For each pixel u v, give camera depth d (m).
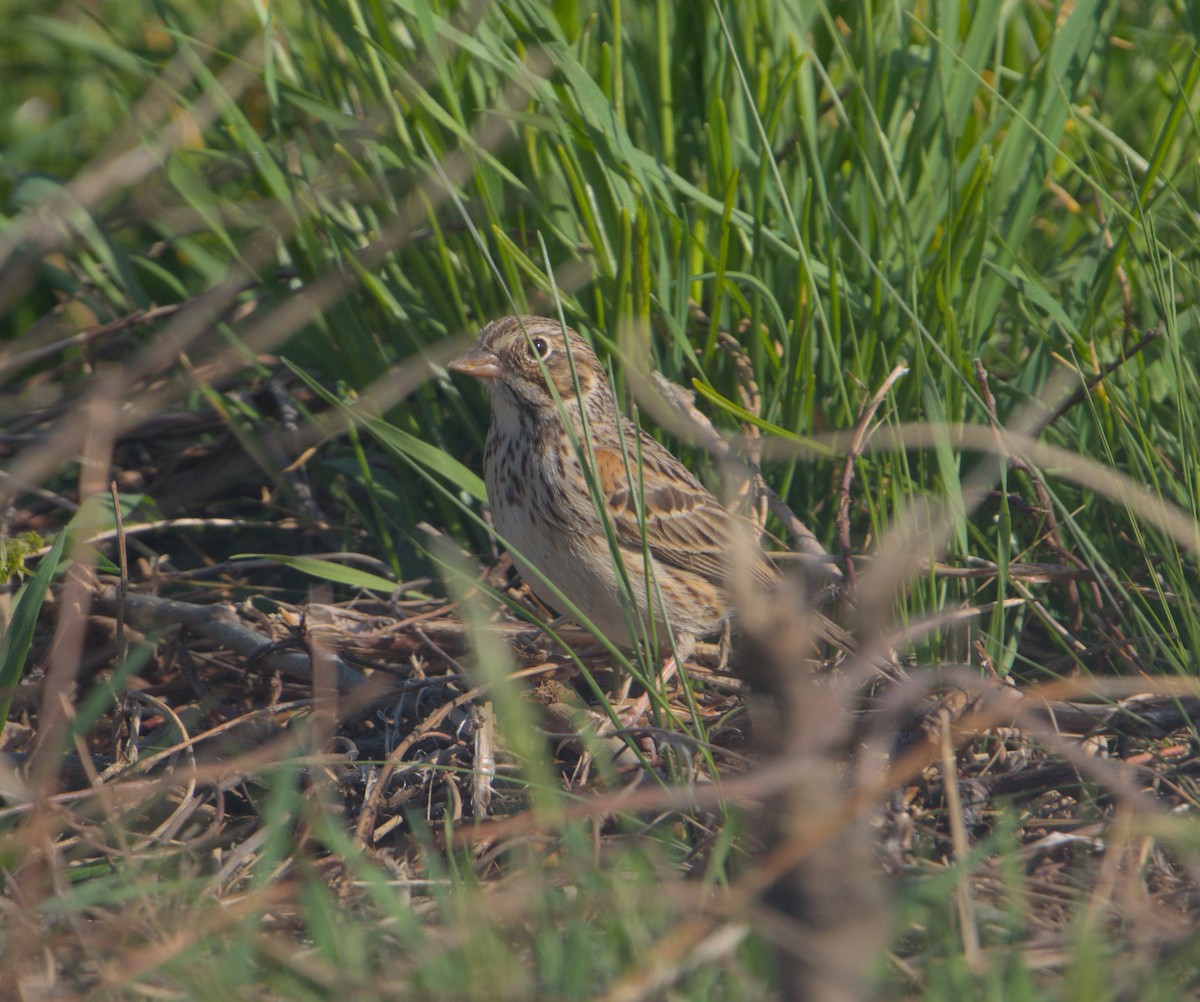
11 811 7.14
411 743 7.84
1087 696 8.34
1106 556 9.34
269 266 11.15
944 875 5.69
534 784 6.20
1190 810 6.93
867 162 9.54
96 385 11.12
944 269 9.39
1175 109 9.48
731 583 8.95
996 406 9.88
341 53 11.37
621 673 9.39
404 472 10.53
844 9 10.99
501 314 10.52
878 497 9.24
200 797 7.58
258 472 11.30
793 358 9.48
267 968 5.36
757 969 5.14
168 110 12.91
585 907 5.70
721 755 7.94
